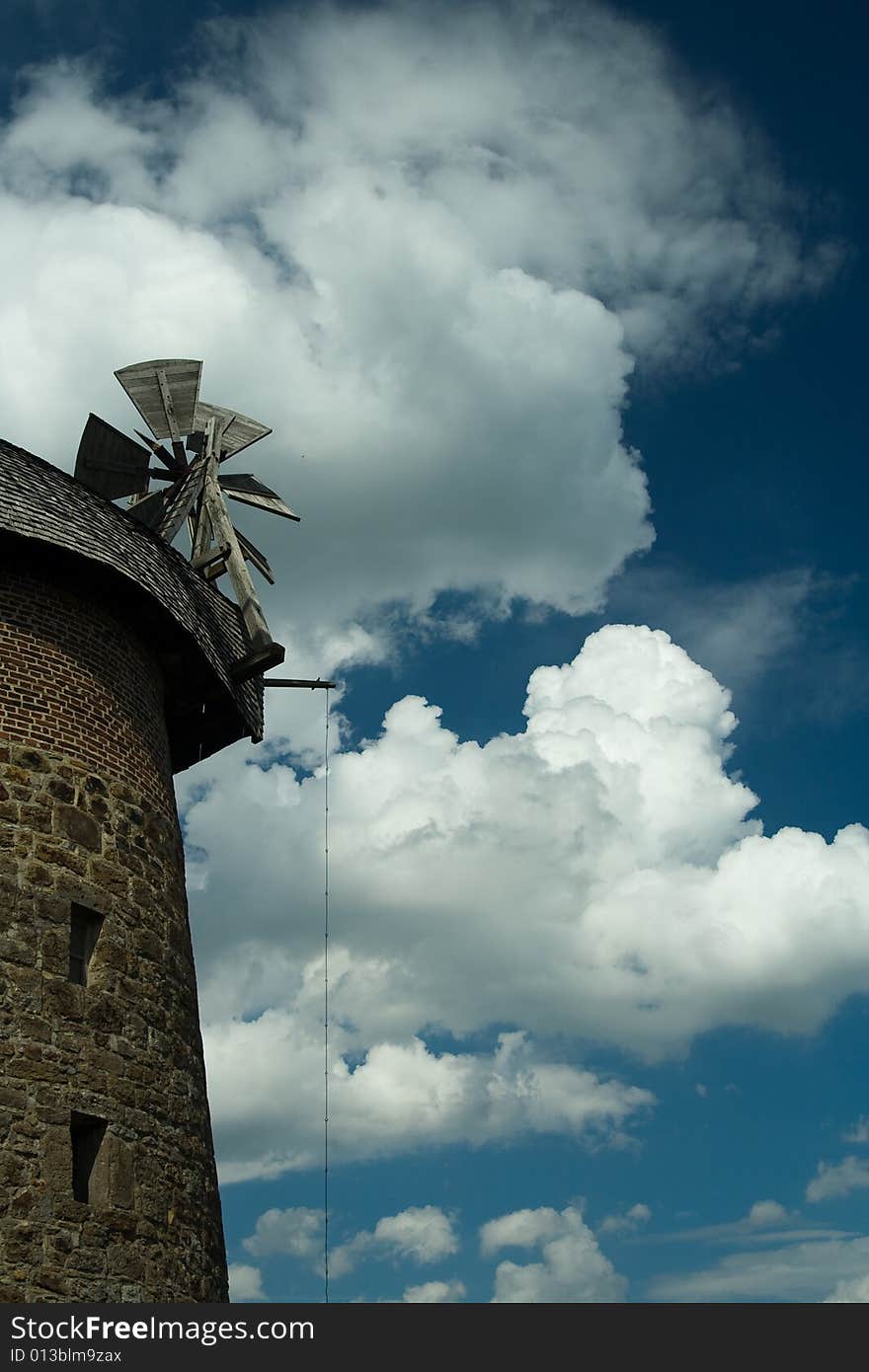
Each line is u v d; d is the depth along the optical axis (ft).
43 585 67.00
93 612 68.74
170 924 66.69
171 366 85.56
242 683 77.87
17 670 64.18
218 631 76.64
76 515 68.44
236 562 78.59
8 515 64.64
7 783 61.52
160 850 67.62
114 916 63.16
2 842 60.18
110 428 81.71
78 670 66.64
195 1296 59.77
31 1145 55.47
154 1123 61.00
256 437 85.81
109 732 66.90
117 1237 56.90
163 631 71.77
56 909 60.70
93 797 64.54
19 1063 56.49
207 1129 65.72
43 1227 54.54
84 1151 58.34
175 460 84.28
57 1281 54.24
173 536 77.30
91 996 60.49
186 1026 65.67
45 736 63.82
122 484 81.35
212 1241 63.00
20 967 58.29
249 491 85.35
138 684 70.38
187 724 78.07
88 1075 58.85
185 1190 61.41
